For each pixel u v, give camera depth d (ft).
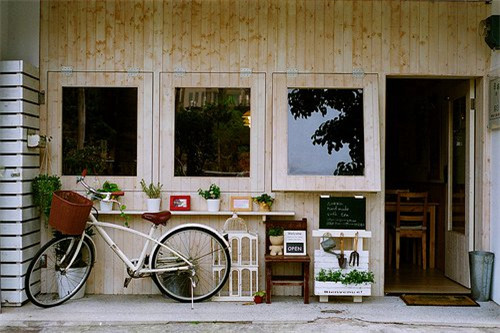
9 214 14.48
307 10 15.87
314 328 13.07
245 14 15.88
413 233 19.84
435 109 20.13
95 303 14.88
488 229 15.79
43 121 15.87
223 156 15.85
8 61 14.64
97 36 15.89
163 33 15.89
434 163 20.40
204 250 15.79
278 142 15.47
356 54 15.83
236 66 15.88
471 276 15.56
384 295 15.88
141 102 15.88
